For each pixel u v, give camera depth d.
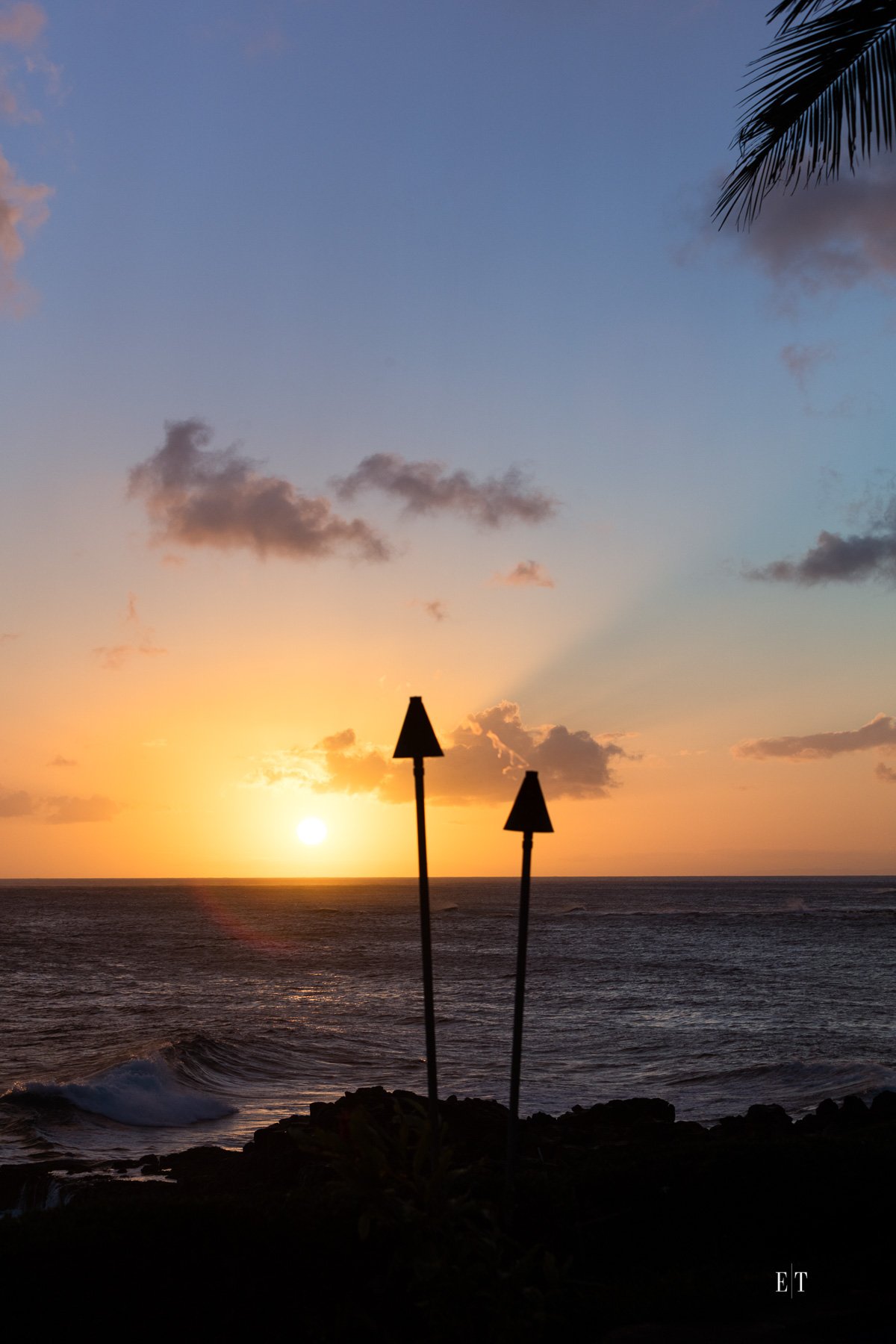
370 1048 25.56
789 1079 19.98
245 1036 26.22
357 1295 5.77
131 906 147.62
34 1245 5.79
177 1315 5.61
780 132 6.66
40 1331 5.50
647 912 122.44
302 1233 6.00
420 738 6.40
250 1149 12.45
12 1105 18.33
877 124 6.41
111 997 40.34
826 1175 7.55
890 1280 6.37
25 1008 36.56
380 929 92.06
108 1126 17.56
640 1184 7.48
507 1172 6.62
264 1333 5.61
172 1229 5.97
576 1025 30.56
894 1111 12.72
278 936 82.62
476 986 43.56
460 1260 5.67
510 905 143.75
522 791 6.83
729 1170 7.62
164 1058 21.53
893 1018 32.34
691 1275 6.49
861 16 6.25
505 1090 20.06
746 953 61.12
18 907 143.50
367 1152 5.99
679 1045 26.56
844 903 145.62
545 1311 5.67
